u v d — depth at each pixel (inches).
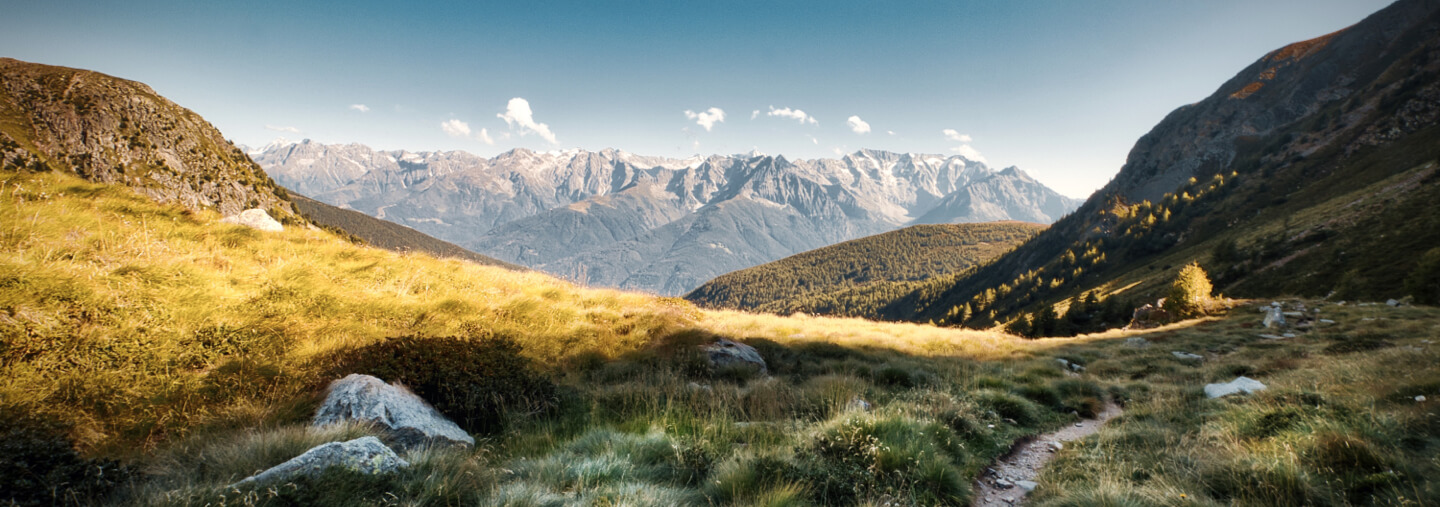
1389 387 332.5
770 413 348.8
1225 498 218.1
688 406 337.4
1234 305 1541.6
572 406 342.6
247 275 431.2
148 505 156.6
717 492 201.2
